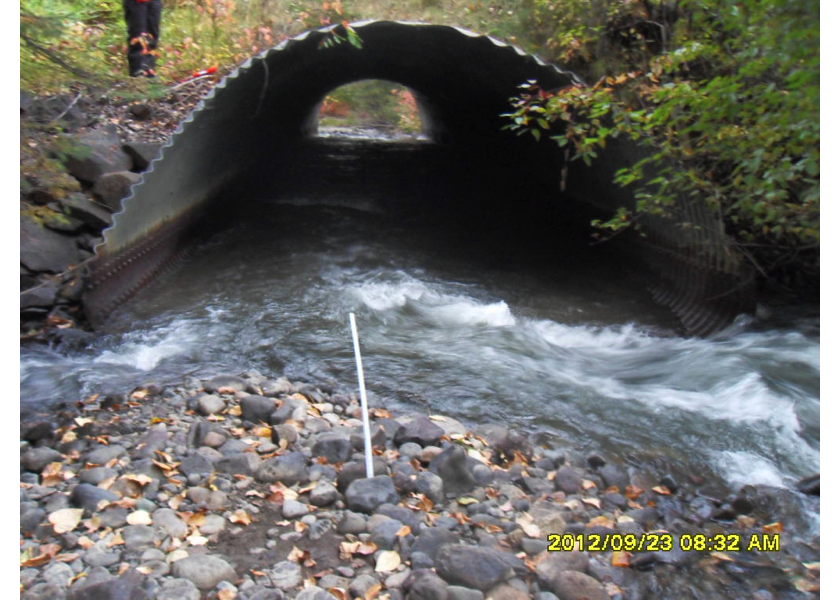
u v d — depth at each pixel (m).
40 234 7.54
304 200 13.16
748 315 7.74
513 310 8.35
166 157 8.51
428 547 3.53
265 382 5.66
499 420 5.39
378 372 6.15
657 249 8.97
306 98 15.17
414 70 14.27
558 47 9.85
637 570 3.62
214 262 9.55
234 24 11.20
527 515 3.96
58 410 5.25
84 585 3.09
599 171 10.01
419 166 16.22
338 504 3.97
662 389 6.15
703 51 5.69
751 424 5.47
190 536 3.64
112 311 7.64
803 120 4.36
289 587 3.30
